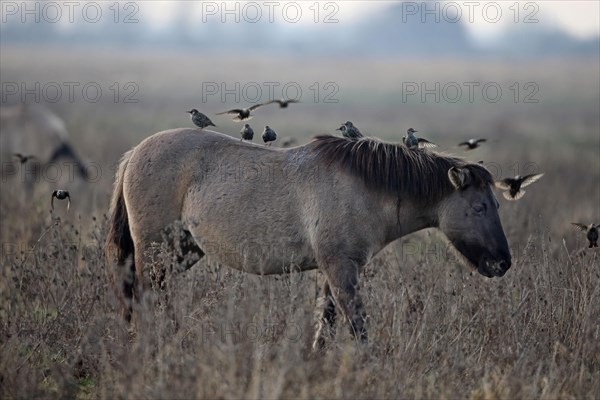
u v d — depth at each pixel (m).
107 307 28.80
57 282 29.95
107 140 104.25
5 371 23.91
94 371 25.25
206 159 28.98
